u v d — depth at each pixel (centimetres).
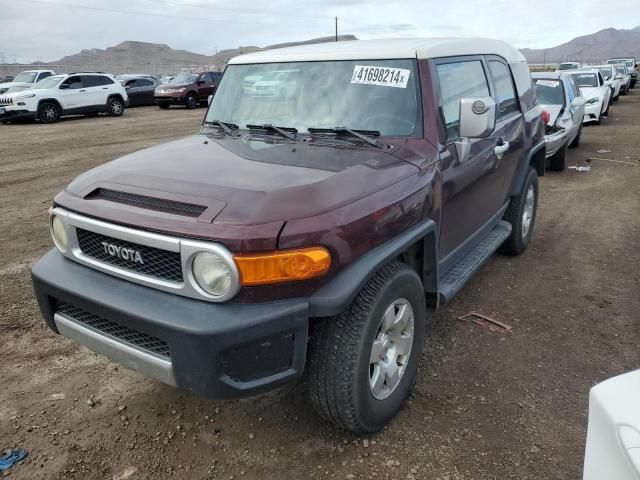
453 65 379
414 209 291
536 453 279
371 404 277
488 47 459
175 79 2648
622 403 175
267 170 278
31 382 346
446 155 336
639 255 561
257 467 273
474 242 421
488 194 434
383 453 281
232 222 231
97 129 1708
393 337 295
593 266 532
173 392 334
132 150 1281
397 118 333
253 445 289
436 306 345
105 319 264
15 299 462
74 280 271
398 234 281
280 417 310
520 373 350
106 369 361
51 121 1933
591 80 1695
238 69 409
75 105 2009
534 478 263
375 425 286
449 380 343
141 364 251
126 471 272
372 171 283
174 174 279
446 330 406
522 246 557
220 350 228
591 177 938
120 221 252
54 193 861
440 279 364
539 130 557
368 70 350
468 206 388
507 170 473
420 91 335
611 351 376
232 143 341
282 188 251
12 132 1644
